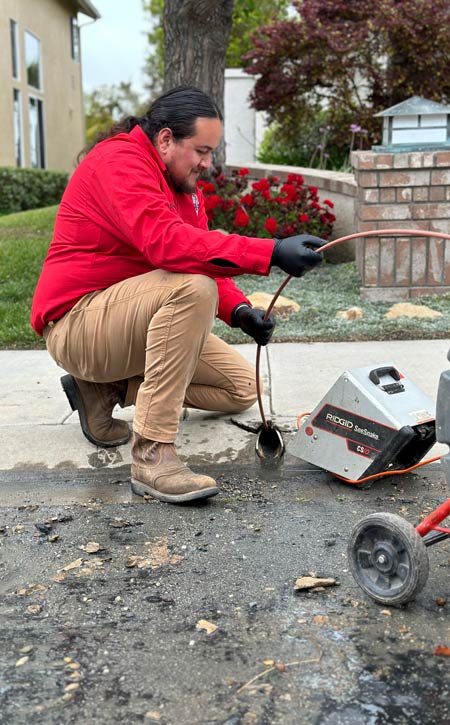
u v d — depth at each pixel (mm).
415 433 2947
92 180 3111
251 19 18766
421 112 5891
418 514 2979
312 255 2785
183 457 3527
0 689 2018
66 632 2266
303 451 3301
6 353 5293
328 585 2480
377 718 1900
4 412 4082
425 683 2018
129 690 2010
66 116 22641
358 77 10609
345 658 2121
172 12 7637
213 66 7812
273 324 3223
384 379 3143
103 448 3633
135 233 2977
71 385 3545
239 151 12758
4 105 17031
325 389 4289
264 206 7512
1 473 3422
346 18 10023
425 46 9242
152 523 2943
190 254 2912
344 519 2947
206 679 2047
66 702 1970
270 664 2102
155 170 3102
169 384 3094
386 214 6031
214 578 2543
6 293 6445
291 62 10148
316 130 10945
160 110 3084
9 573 2615
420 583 2264
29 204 15617
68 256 3260
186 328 3023
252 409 4027
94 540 2822
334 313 5895
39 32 19812
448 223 6020
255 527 2893
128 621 2316
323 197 8031
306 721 1894
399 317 5727
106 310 3188
